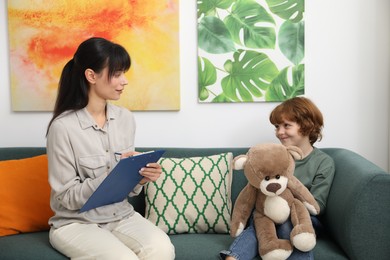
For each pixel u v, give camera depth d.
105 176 1.43
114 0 2.08
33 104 2.14
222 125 2.12
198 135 2.13
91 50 1.47
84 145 1.50
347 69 2.06
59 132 1.46
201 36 2.07
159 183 1.76
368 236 1.36
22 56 2.12
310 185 1.67
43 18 2.10
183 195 1.74
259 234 1.45
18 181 1.74
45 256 1.42
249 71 2.07
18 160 1.82
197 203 1.73
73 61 1.55
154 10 2.07
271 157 1.42
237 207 1.55
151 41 2.09
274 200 1.47
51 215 1.73
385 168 2.09
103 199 1.42
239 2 2.04
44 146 2.17
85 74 1.50
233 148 1.97
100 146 1.53
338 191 1.53
